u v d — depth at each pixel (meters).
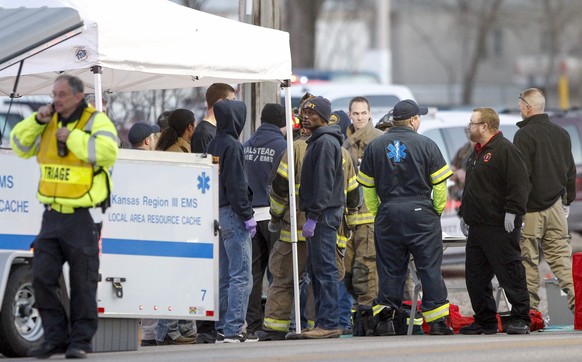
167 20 32.19
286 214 34.44
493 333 34.59
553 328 38.16
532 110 37.69
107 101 53.22
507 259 34.06
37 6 31.47
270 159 36.12
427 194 34.38
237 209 33.28
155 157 30.27
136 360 26.11
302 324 36.06
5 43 27.98
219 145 33.44
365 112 38.53
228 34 33.66
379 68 134.75
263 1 44.09
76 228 26.64
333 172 33.22
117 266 29.69
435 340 31.52
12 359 26.70
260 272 36.50
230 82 38.00
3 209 28.53
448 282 52.12
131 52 31.23
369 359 26.48
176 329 34.59
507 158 33.78
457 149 50.81
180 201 30.61
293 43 138.12
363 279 36.44
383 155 34.31
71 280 26.78
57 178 26.53
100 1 31.19
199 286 30.83
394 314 35.41
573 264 36.19
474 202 34.19
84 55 30.56
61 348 27.06
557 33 184.75
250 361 26.03
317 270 33.62
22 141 26.69
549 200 37.44
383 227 34.41
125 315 29.69
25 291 28.16
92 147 26.22
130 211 29.88
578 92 192.62
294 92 56.78
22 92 37.25
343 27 183.00
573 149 56.31
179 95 55.62
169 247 30.41
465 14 187.62
